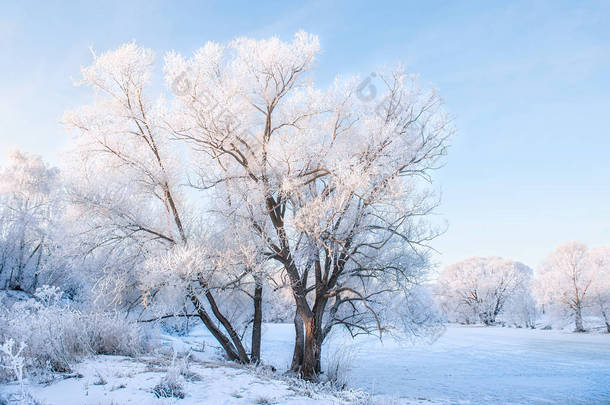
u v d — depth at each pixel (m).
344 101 12.15
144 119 12.30
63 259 12.04
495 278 62.47
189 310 12.28
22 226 24.33
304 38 12.09
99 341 8.55
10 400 4.52
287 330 37.28
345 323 13.59
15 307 6.98
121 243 11.88
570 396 11.95
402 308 13.91
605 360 20.56
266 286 13.37
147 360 7.79
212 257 11.45
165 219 12.43
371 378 14.49
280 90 12.48
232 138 11.70
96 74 11.79
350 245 11.85
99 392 5.27
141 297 11.62
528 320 56.84
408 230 12.30
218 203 11.75
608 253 49.09
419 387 13.06
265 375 8.12
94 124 11.91
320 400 6.40
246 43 12.27
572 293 46.75
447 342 29.59
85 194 11.12
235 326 14.49
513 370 17.17
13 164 26.42
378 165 10.88
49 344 6.46
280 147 11.59
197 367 7.84
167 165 12.47
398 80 12.12
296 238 11.52
